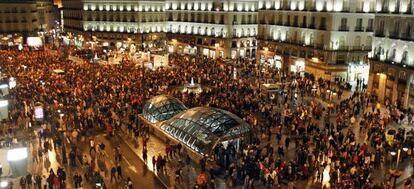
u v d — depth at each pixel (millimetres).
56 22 156000
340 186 24406
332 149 30766
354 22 58469
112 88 48875
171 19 99000
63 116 38344
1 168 21125
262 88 49969
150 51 75375
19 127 38188
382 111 43688
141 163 31328
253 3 86750
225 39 84812
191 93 46281
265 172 26766
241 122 31453
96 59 71062
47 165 30406
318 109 41344
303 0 63938
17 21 109812
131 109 42281
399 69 44688
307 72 62906
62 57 72938
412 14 42312
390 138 30109
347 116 39375
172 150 32438
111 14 100062
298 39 65500
